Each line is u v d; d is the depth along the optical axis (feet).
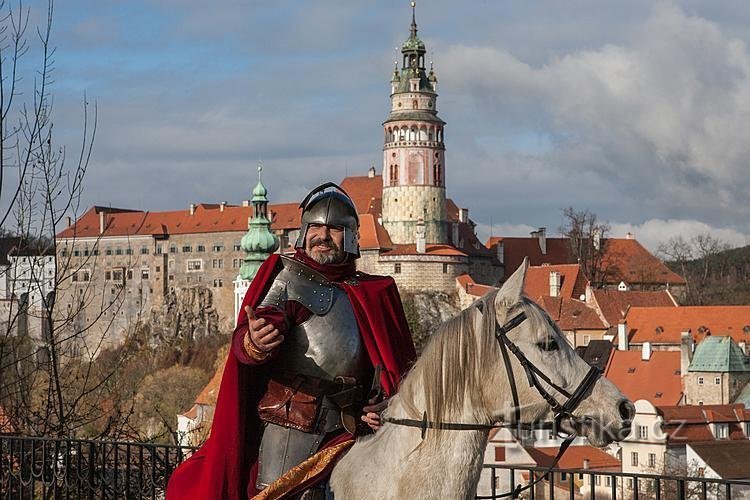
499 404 17.97
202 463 20.18
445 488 17.97
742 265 486.79
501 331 18.01
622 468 106.63
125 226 513.04
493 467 23.11
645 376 237.04
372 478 18.61
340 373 19.72
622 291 377.09
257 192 327.67
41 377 50.72
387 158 453.58
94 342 206.90
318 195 20.95
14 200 44.96
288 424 19.49
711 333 324.39
